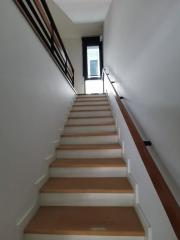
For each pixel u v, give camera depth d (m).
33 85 1.96
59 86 3.25
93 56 7.28
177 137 1.21
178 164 1.20
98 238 1.53
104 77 5.69
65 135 3.12
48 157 2.38
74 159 2.61
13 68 1.50
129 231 1.51
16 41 1.58
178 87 1.19
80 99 4.81
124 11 3.04
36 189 1.90
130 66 2.61
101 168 2.32
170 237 1.01
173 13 1.25
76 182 2.15
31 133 1.85
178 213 0.92
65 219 1.70
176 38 1.21
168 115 1.34
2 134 1.31
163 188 1.07
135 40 2.32
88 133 3.14
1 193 1.27
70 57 7.33
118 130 2.99
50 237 1.55
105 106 4.20
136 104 2.28
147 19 1.81
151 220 1.35
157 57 1.55
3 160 1.31
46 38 2.69
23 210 1.60
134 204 1.86
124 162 2.38
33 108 1.93
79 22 6.18
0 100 1.29
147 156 1.31
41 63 2.27
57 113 3.04
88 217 1.72
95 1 4.84
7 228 1.33
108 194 1.93
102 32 6.86
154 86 1.62
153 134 1.66
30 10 2.23
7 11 1.43
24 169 1.65
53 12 5.50
